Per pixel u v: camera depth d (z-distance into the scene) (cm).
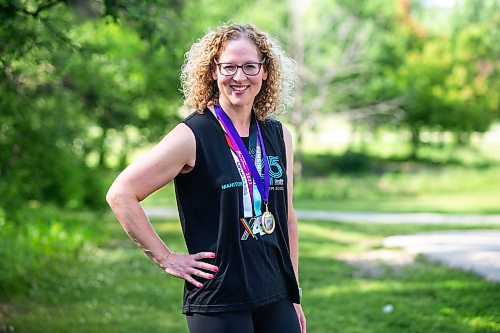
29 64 781
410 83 4009
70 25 790
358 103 4038
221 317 301
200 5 1805
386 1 3819
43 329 682
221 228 302
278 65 328
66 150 1331
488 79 4409
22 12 621
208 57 314
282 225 320
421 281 893
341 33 3800
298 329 317
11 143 1078
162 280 956
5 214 1148
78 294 850
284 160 328
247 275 303
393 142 5112
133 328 693
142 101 1678
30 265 965
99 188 1769
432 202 2758
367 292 848
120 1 625
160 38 678
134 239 302
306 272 1005
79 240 1273
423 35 4241
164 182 301
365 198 3088
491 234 1348
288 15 3716
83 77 1130
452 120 4316
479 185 3338
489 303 725
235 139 311
